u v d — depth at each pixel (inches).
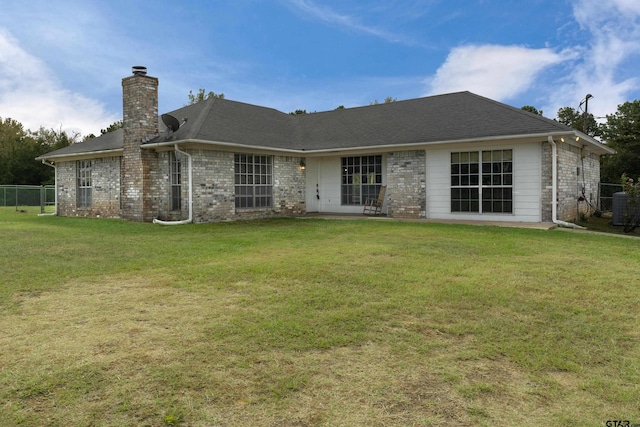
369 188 629.3
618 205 520.4
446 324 149.4
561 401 98.8
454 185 522.6
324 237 371.6
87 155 628.7
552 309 164.9
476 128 506.0
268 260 263.1
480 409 95.5
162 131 573.6
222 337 136.9
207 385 106.2
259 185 585.3
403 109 650.8
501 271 229.8
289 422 90.8
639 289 193.0
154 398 100.0
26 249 313.4
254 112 693.9
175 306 170.6
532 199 474.3
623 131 1033.5
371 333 140.9
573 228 442.6
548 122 465.7
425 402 98.6
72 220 586.2
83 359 121.0
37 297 184.9
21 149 1437.0
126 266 249.0
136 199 550.9
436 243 328.2
